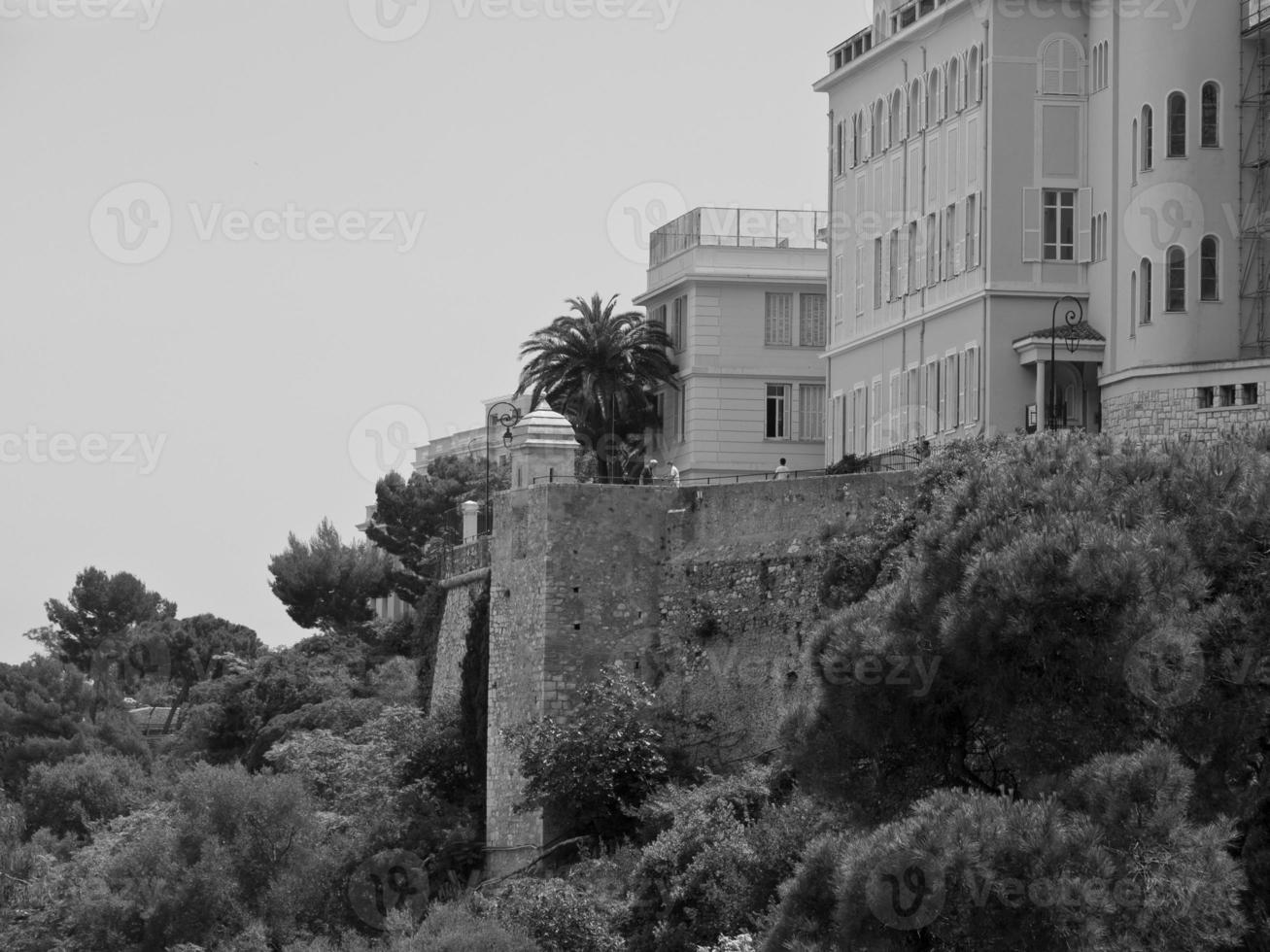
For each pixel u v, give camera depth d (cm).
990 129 10738
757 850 7781
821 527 8894
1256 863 5728
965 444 8669
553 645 9400
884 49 11744
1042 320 10700
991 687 6019
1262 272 10131
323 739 10756
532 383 13325
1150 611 5856
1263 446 6550
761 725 8950
